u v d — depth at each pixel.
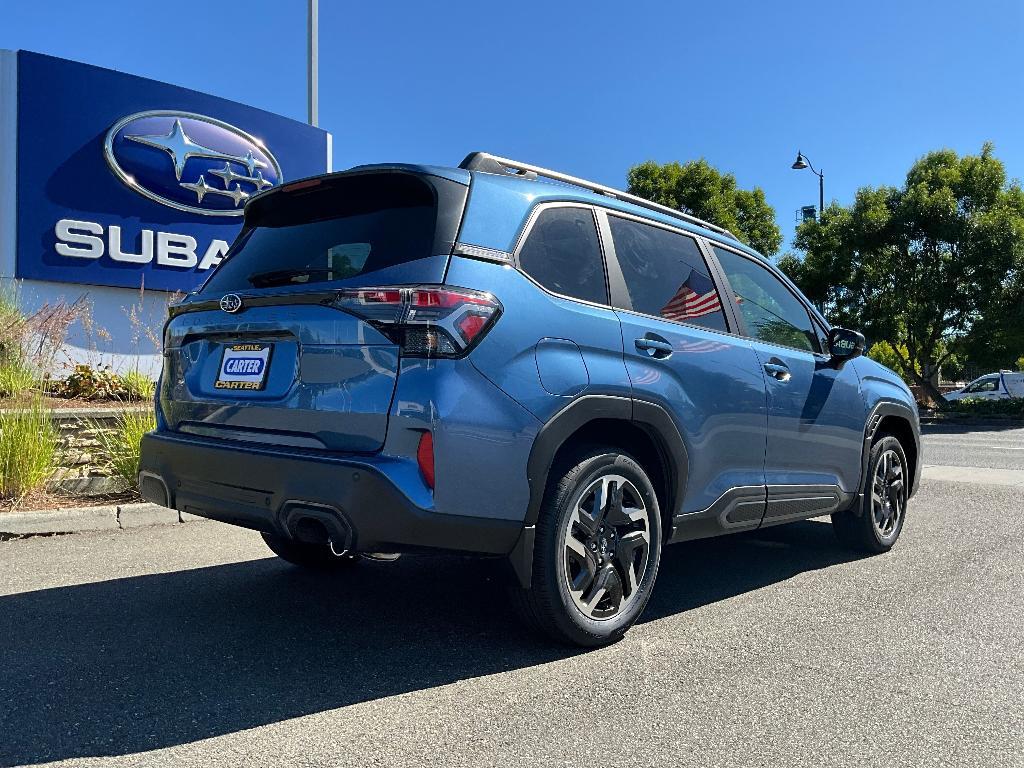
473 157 3.39
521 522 2.99
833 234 24.36
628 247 3.73
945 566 4.93
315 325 2.96
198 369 3.40
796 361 4.52
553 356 3.11
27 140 10.17
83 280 10.50
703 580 4.58
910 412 5.60
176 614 3.72
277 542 4.28
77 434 6.31
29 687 2.86
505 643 3.39
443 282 2.86
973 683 3.04
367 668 3.09
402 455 2.76
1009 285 22.77
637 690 2.93
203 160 11.51
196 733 2.53
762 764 2.40
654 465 3.64
